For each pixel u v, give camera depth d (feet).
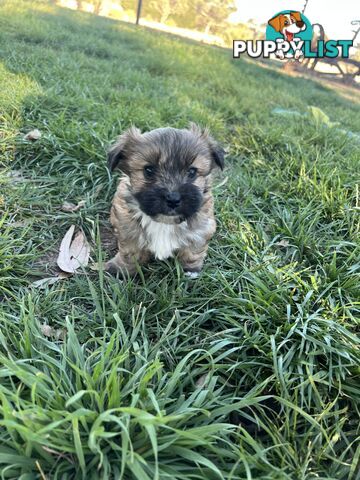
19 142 1.64
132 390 0.73
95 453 0.65
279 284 1.06
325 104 3.58
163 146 1.05
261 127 2.22
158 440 0.68
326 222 1.43
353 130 2.71
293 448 0.78
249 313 1.00
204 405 0.77
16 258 1.13
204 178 1.12
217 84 3.21
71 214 1.37
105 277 1.15
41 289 1.09
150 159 1.05
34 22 3.81
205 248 1.18
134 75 2.80
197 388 0.82
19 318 0.91
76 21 4.57
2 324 0.92
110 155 1.11
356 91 4.67
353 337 0.93
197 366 0.92
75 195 1.49
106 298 1.07
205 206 1.14
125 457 0.61
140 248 1.14
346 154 1.98
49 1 5.93
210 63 4.05
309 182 1.57
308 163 1.74
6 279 1.05
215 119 2.19
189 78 3.32
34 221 1.32
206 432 0.70
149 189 1.04
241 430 0.77
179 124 1.97
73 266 1.19
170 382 0.76
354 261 1.20
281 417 0.83
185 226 1.11
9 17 3.81
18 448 0.65
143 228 1.11
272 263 1.18
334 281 1.07
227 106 2.57
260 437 0.81
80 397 0.69
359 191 1.53
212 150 1.15
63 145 1.62
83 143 1.62
